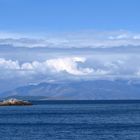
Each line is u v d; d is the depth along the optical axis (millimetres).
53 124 169625
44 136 124500
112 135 126125
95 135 126438
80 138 119312
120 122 179250
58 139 117438
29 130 143000
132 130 140875
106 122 179750
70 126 159000
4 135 127688
